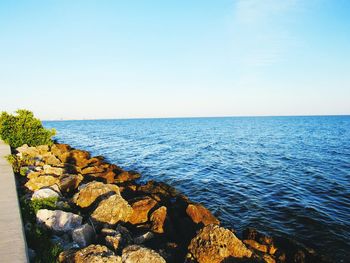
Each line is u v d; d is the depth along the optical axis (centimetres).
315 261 849
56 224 852
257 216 1246
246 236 971
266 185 1786
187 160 2806
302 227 1122
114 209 989
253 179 1955
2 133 2517
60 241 771
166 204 1296
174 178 2017
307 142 4325
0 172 1338
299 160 2694
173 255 805
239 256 743
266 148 3650
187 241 924
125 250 685
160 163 2662
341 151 3266
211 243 748
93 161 2384
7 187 1082
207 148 3756
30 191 1224
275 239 990
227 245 748
